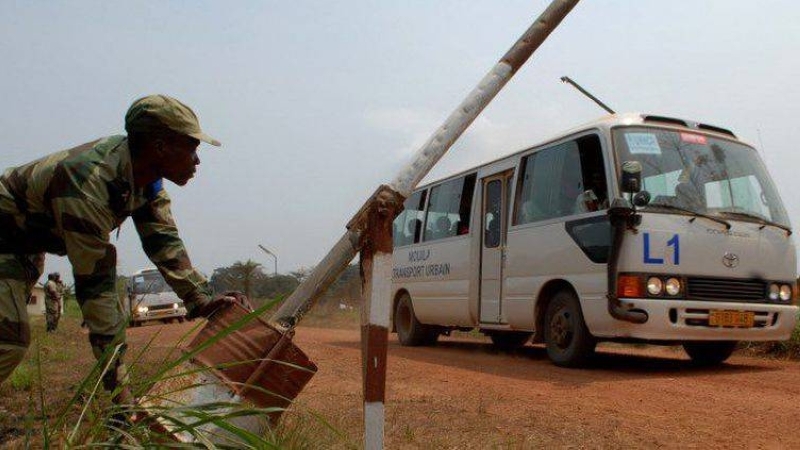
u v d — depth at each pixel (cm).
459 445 421
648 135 829
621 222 765
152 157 314
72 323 2327
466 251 1105
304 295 319
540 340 921
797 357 999
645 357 1025
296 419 374
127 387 288
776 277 828
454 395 616
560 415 522
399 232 1354
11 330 313
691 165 830
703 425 494
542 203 926
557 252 874
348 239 302
